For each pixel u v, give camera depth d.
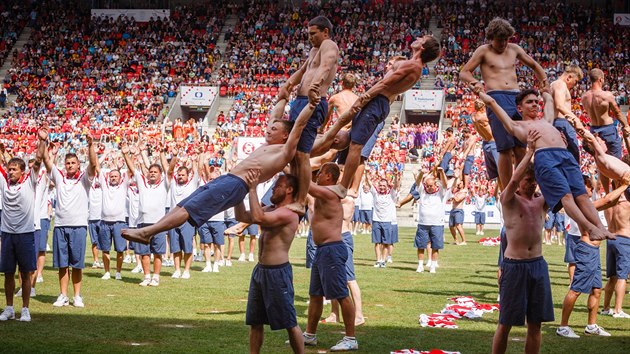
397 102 44.91
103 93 48.97
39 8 57.53
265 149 7.47
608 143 12.20
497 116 8.20
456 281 16.17
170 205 16.81
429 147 39.41
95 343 9.20
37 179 10.82
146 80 50.25
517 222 7.73
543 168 7.64
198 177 16.80
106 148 41.88
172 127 43.53
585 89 44.50
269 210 7.88
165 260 18.81
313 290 9.34
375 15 53.66
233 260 20.25
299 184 7.93
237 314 11.48
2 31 56.44
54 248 12.02
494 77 9.20
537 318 7.75
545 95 8.91
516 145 9.02
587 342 9.92
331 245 9.12
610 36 50.28
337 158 10.81
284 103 8.83
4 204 10.63
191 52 52.47
